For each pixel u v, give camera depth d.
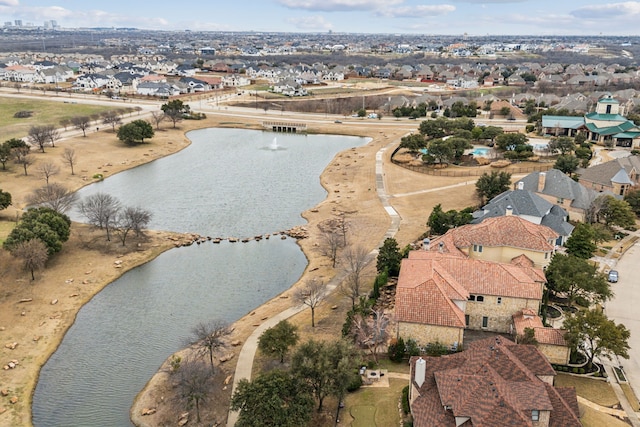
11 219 111.56
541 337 63.41
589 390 58.34
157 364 68.38
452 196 133.38
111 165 164.88
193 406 58.97
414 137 180.75
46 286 86.81
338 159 176.25
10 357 68.88
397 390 58.44
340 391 54.34
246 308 82.50
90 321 78.50
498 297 69.69
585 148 162.88
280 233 113.62
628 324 72.00
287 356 66.38
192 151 192.38
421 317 63.88
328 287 86.69
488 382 48.56
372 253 98.50
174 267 97.31
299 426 50.25
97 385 64.31
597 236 95.12
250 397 51.09
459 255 81.38
